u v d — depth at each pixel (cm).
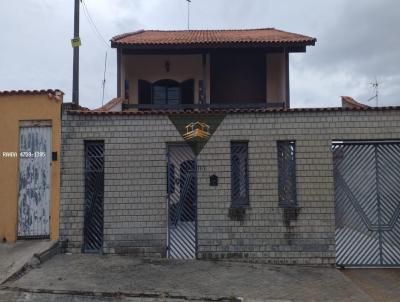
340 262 990
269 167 1003
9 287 801
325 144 1001
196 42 1485
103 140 1024
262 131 1009
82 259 970
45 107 1041
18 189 1040
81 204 1015
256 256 988
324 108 1001
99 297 775
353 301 770
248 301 759
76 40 1158
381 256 991
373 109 998
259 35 1644
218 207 1001
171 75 1666
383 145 1012
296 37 1555
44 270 894
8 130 1048
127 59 1667
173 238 1008
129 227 1005
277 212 994
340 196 1007
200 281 853
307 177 999
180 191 1016
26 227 1034
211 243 995
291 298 776
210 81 1639
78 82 1151
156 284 828
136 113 1018
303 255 985
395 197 1005
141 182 1012
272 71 1648
